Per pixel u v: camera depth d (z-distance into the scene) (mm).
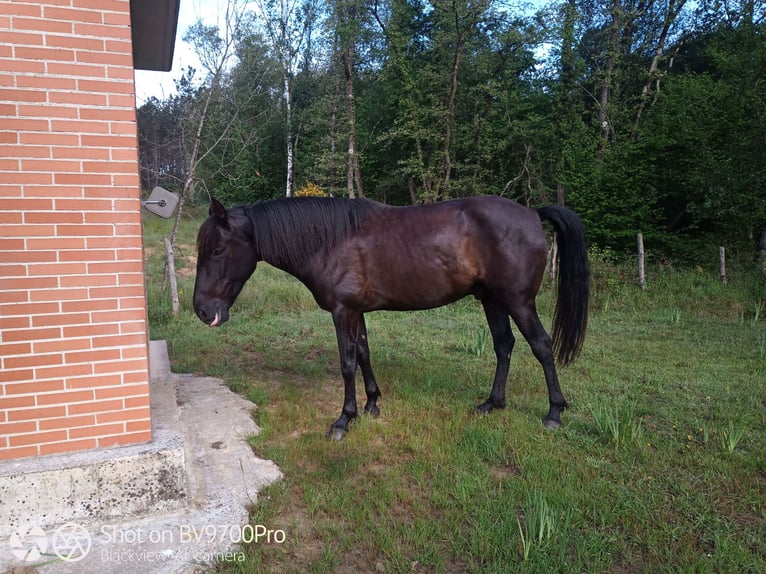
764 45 10805
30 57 2295
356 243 3598
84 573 2148
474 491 2844
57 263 2393
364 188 20281
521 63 16625
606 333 6992
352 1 17047
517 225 3566
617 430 3424
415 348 6082
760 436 3539
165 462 2584
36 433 2426
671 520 2584
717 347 6133
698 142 12633
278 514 2652
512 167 16906
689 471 3059
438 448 3332
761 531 2479
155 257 13453
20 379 2377
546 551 2324
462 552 2344
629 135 15609
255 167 23062
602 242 13250
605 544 2383
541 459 3184
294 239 3568
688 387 4613
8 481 2328
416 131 15781
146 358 2598
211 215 3537
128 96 2455
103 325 2500
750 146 10453
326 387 4699
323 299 3674
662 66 18500
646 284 9547
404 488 2902
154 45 4652
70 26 2348
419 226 3596
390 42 16453
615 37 16812
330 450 3348
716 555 2275
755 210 11172
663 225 13617
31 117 2309
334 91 19844
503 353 4051
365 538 2432
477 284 3736
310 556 2338
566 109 16766
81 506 2455
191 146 11406
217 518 2561
